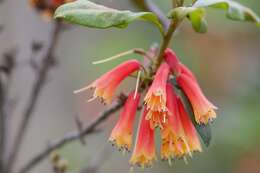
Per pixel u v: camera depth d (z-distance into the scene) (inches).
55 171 205.6
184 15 138.0
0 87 206.7
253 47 380.5
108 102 143.4
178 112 142.6
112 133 142.3
